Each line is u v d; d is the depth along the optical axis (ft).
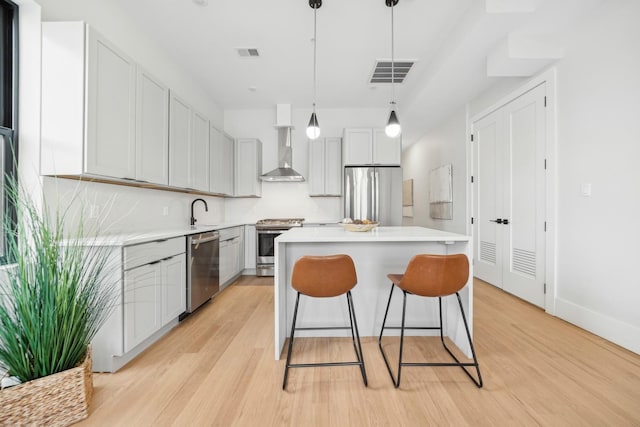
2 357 4.36
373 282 7.68
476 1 7.93
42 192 6.07
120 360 6.12
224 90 14.29
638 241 6.60
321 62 11.55
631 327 6.72
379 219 14.93
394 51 10.70
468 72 10.67
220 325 8.48
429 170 18.69
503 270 11.45
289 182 16.84
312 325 7.70
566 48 8.45
